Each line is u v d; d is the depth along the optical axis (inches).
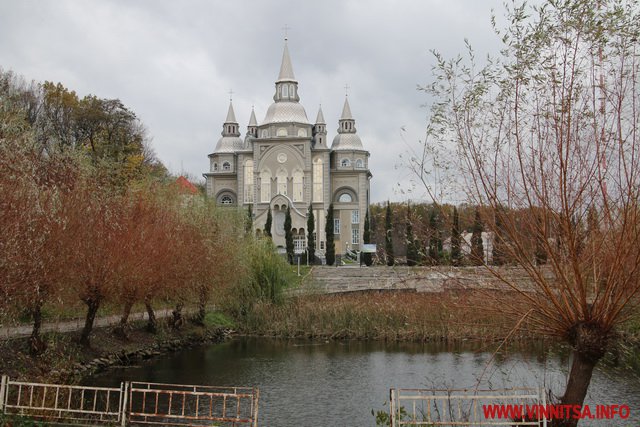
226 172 4163.4
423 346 1396.4
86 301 1059.3
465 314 497.4
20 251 674.2
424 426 519.8
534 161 418.3
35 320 943.7
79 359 1033.5
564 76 405.4
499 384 869.8
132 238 1061.1
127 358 1167.6
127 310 1224.2
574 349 449.7
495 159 428.1
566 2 403.9
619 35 395.5
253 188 3971.5
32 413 583.5
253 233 1934.1
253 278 1763.0
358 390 959.0
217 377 1064.2
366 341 1508.4
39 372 892.6
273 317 1721.2
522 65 418.0
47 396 678.5
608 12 394.6
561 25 409.7
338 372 1107.9
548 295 431.8
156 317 1574.8
